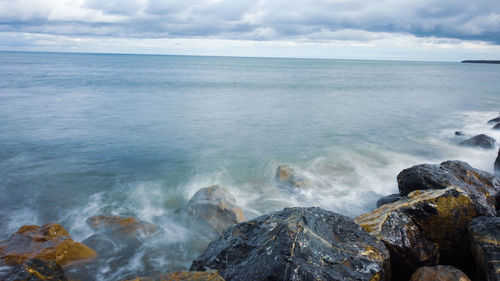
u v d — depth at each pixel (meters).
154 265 9.37
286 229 6.10
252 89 55.09
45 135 22.77
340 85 65.75
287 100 42.50
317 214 6.96
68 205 13.15
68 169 16.98
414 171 11.58
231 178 16.36
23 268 7.08
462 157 19.45
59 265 8.01
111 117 29.25
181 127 26.53
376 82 75.62
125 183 15.55
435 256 7.73
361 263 5.82
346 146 22.05
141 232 10.91
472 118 31.84
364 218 8.59
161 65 152.00
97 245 10.05
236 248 6.38
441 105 40.09
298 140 23.45
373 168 17.75
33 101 35.81
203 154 20.11
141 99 40.31
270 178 16.31
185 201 13.78
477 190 11.11
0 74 70.81
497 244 6.68
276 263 5.41
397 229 7.67
